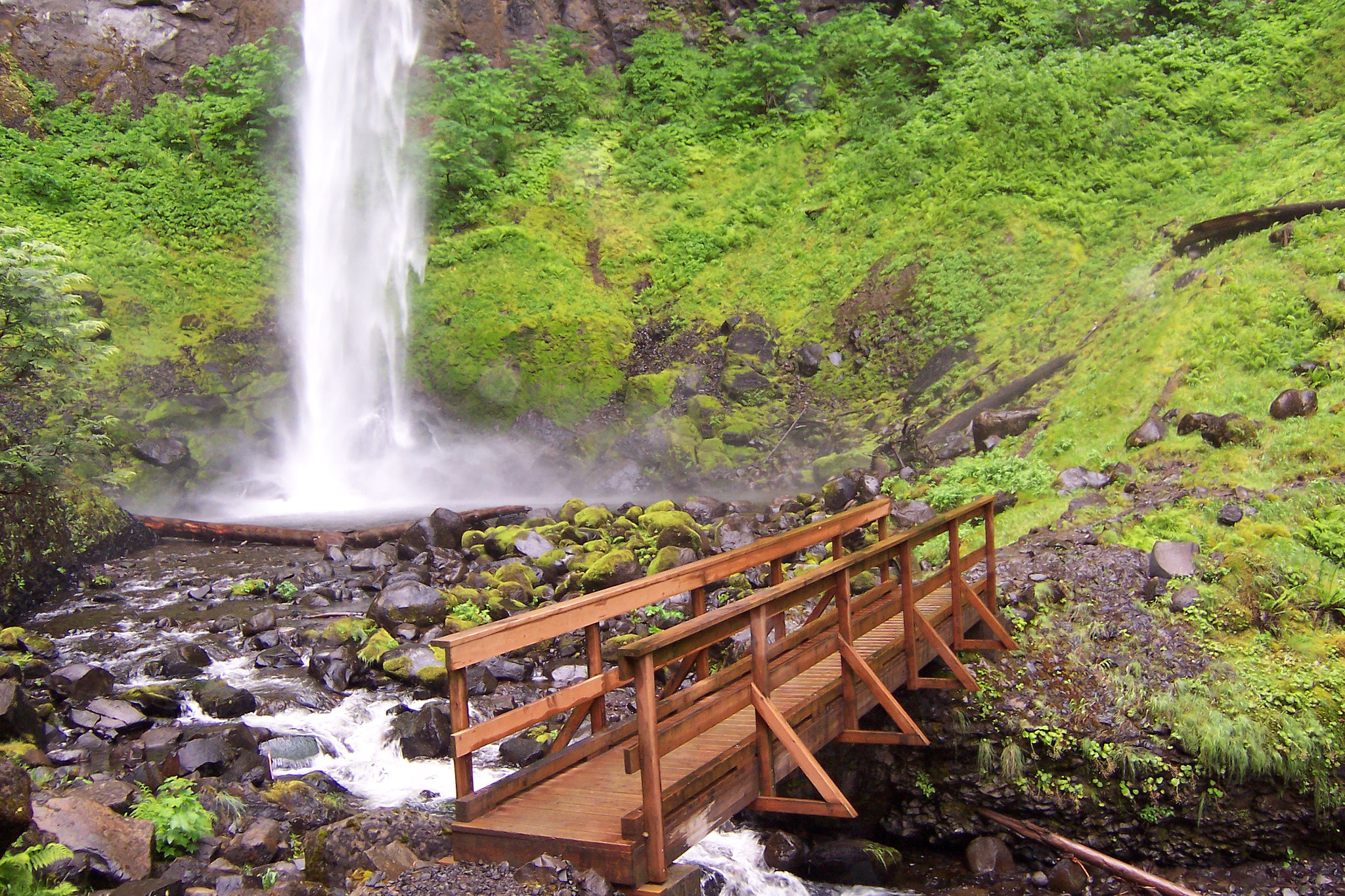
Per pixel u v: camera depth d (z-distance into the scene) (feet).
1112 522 37.65
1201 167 67.36
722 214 89.40
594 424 74.49
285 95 93.56
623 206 92.38
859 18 97.66
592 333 80.84
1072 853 26.40
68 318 41.04
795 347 76.28
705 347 79.41
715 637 17.34
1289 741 25.77
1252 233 52.60
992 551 31.27
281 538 53.26
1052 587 33.40
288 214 88.69
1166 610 31.68
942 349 67.36
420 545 48.55
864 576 39.14
